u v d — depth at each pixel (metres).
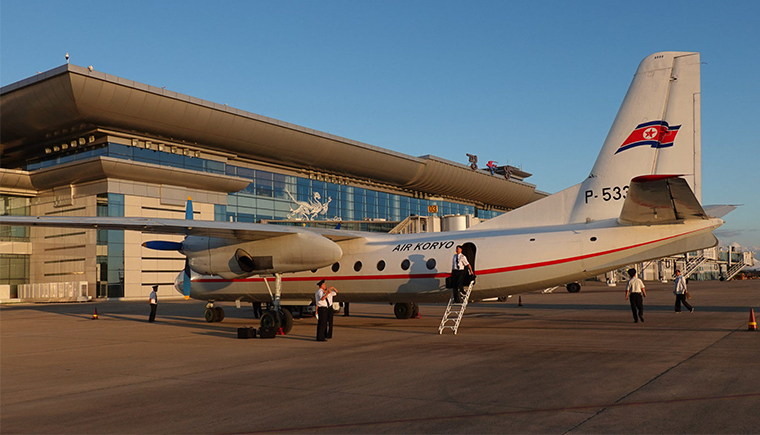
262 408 7.18
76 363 11.55
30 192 44.69
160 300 42.25
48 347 14.41
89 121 38.16
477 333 15.22
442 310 25.08
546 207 15.66
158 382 9.21
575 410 6.65
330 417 6.64
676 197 11.42
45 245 44.12
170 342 14.82
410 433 5.91
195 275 21.05
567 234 14.62
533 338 13.82
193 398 7.90
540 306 26.80
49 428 6.50
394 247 17.03
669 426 5.93
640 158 14.30
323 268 18.12
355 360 10.95
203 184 44.31
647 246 13.73
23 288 43.75
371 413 6.77
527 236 15.15
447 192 68.62
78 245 41.41
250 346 13.62
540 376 8.77
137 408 7.39
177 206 43.25
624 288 51.09
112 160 38.31
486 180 71.38
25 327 20.64
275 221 49.84
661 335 13.87
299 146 48.78
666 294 36.78
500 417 6.43
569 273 14.47
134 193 40.88
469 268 15.05
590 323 17.55
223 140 44.22
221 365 10.81
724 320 17.62
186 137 42.59
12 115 38.25
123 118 38.47
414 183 63.16
